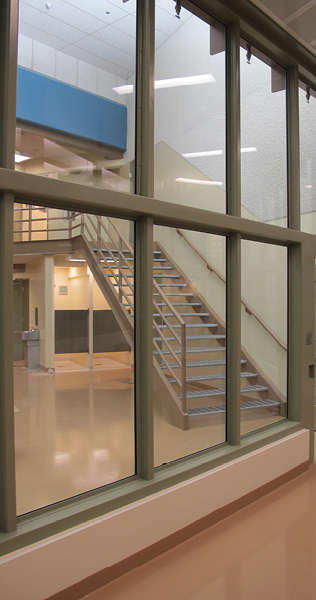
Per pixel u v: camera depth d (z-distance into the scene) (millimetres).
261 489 3326
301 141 4555
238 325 3291
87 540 2127
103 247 2525
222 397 3256
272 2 3148
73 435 2346
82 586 2113
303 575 2346
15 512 1985
